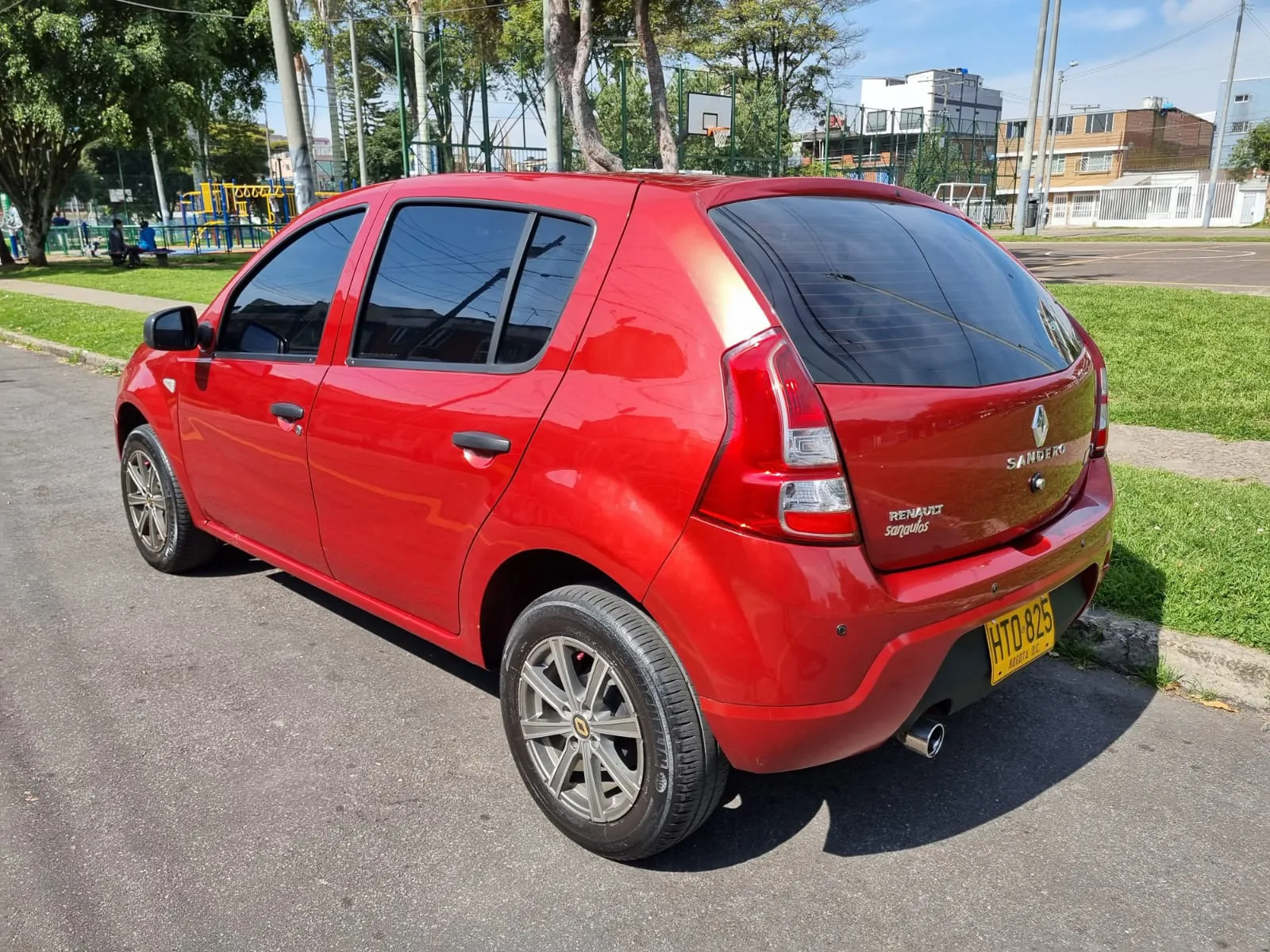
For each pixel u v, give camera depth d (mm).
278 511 3615
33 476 6438
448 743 3186
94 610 4238
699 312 2289
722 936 2338
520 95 25953
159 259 30094
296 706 3420
